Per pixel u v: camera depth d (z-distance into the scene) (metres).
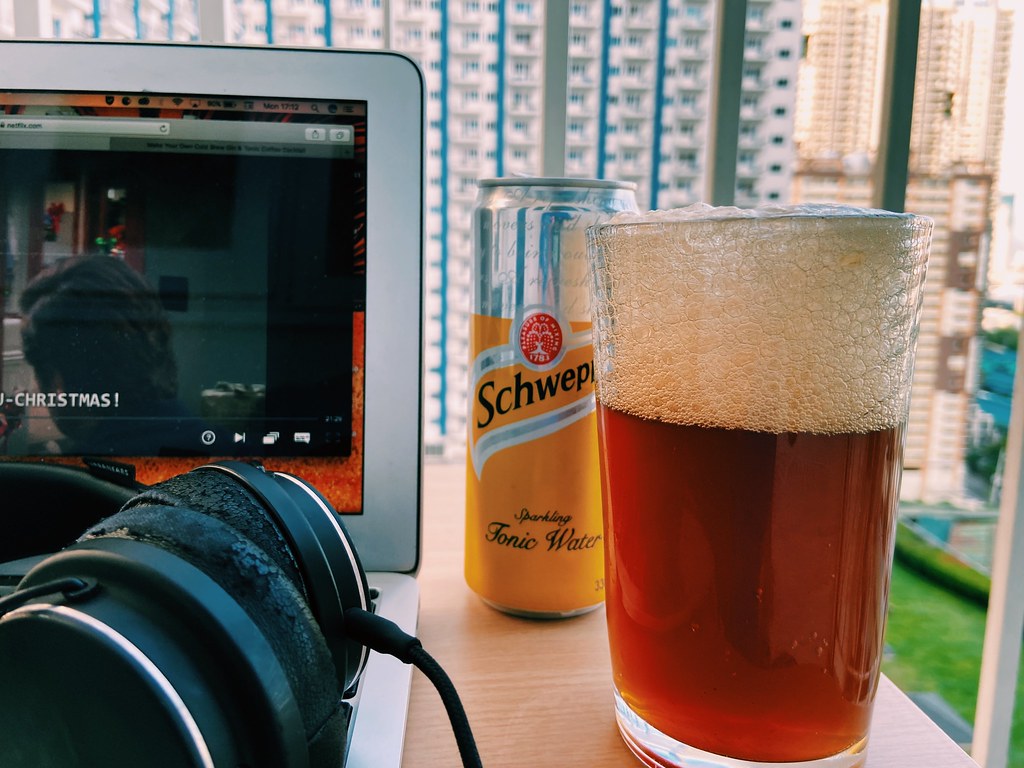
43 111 0.43
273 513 0.26
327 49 0.43
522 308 0.38
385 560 0.45
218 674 0.19
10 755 0.20
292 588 0.23
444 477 0.73
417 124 0.44
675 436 0.26
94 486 0.43
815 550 0.25
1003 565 0.72
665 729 0.28
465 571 0.45
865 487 0.25
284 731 0.20
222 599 0.20
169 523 0.23
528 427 0.39
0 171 0.43
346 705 0.31
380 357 0.44
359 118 0.44
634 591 0.28
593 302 0.32
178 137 0.43
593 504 0.40
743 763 0.27
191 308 0.44
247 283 0.44
